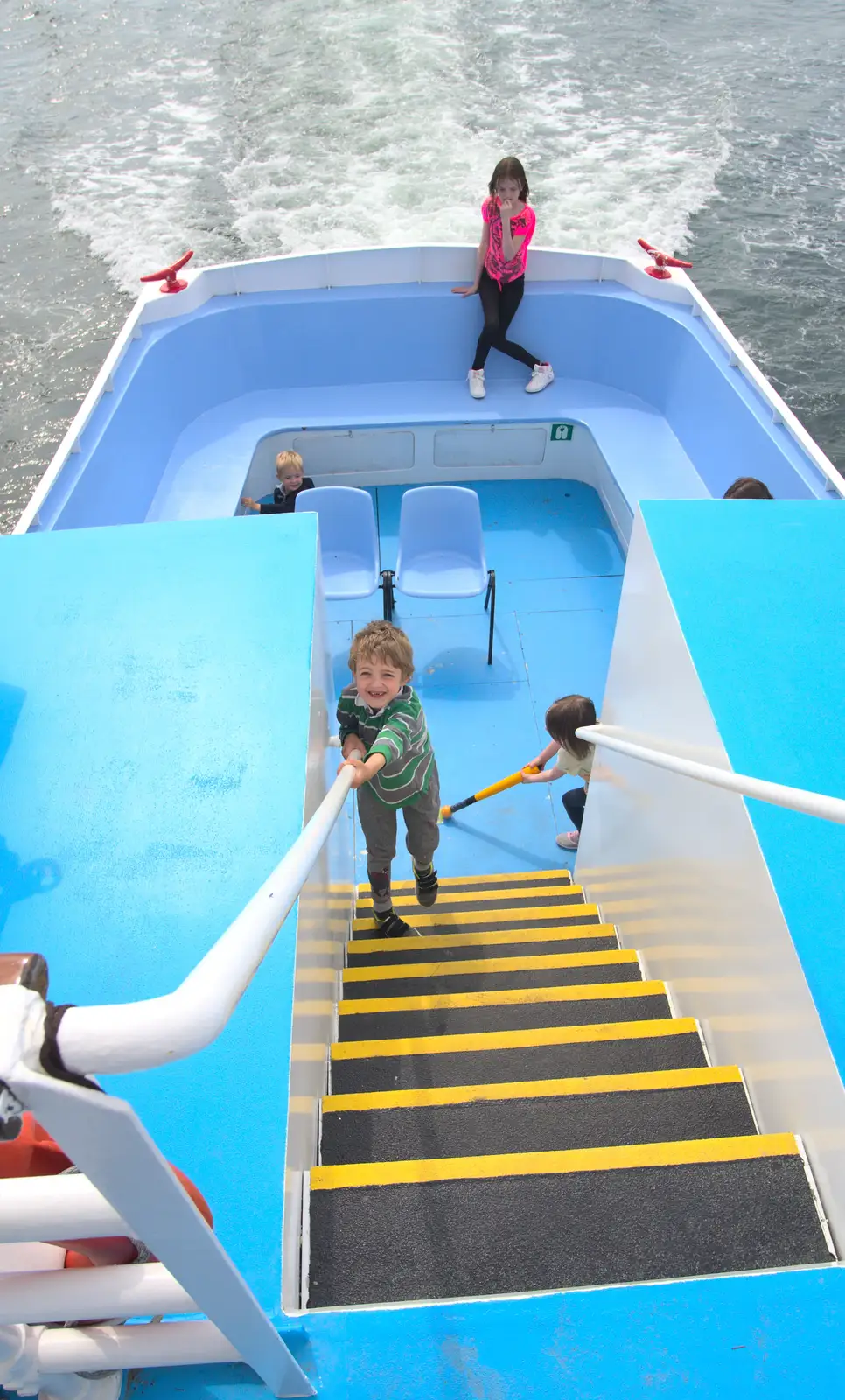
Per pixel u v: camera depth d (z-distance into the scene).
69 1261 0.93
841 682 2.41
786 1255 1.69
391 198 11.36
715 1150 1.85
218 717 2.38
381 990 3.07
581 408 6.58
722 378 5.75
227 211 11.38
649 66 14.20
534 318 6.54
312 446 6.59
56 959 1.90
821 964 1.88
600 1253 1.69
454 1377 1.31
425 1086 2.46
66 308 10.58
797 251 11.06
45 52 14.86
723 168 12.12
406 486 6.85
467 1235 1.69
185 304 6.23
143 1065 0.62
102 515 5.08
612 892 3.48
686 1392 1.30
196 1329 0.96
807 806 1.51
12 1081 0.52
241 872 2.04
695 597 2.64
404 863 4.72
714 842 2.36
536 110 12.99
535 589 6.04
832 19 15.53
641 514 2.92
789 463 5.02
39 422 9.62
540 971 3.08
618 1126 2.14
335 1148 2.09
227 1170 1.58
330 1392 1.28
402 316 6.50
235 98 13.48
